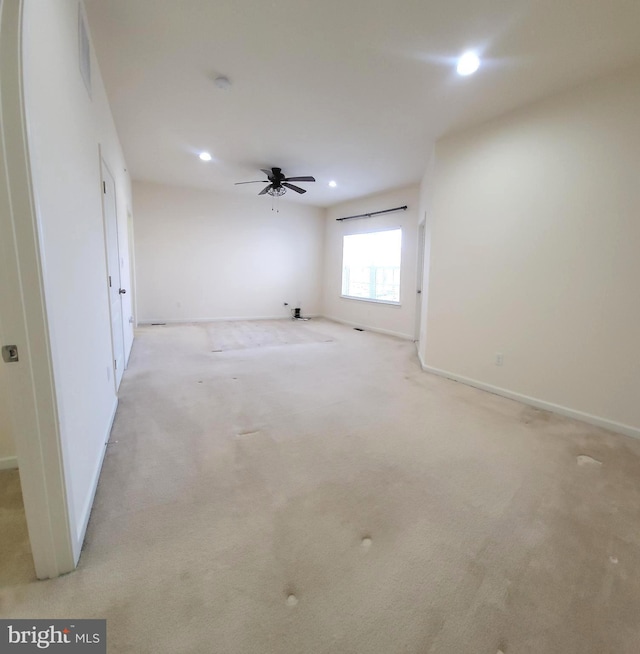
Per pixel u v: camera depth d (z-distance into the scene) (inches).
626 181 98.6
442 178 150.7
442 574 53.4
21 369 44.8
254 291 303.6
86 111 80.3
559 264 113.9
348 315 299.9
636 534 62.4
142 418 105.1
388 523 63.9
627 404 101.9
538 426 106.3
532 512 67.8
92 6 78.7
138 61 99.2
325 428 101.1
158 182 250.2
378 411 114.6
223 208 282.5
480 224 136.3
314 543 58.7
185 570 52.7
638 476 80.4
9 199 41.0
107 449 87.2
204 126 143.3
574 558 56.9
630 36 84.9
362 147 163.8
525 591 50.8
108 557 54.6
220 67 102.2
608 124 100.8
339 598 49.0
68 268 59.1
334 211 313.9
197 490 71.8
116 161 143.9
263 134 150.6
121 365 141.9
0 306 42.6
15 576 50.6
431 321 159.0
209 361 169.8
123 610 46.3
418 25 83.3
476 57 95.0
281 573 52.7
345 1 76.5
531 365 123.0
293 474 78.3
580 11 77.2
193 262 277.3
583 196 107.0
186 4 78.1
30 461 47.1
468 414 114.1
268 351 193.9
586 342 109.2
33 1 44.6
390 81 107.9
